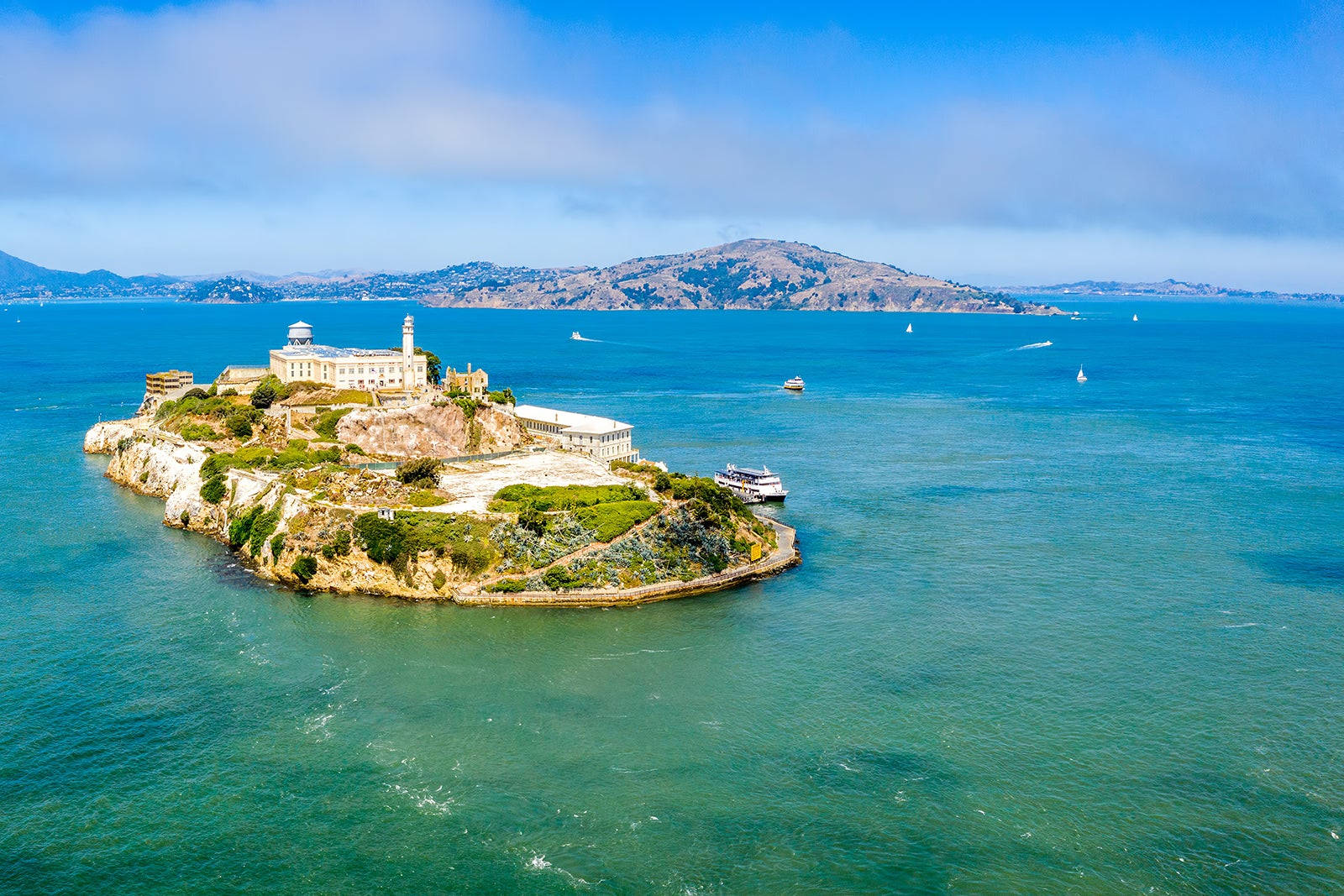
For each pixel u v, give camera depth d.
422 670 140.12
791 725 125.81
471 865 98.81
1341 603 168.62
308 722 124.75
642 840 102.81
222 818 105.62
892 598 170.88
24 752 117.00
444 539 172.88
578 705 130.50
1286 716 129.00
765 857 100.56
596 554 175.75
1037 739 123.00
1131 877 98.38
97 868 97.75
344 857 99.88
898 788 112.19
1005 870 99.12
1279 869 99.50
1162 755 119.69
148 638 149.25
